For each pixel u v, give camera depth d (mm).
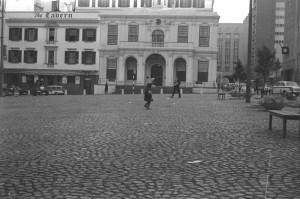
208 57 63281
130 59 64312
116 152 8836
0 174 6766
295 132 12234
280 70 83250
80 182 6281
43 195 5582
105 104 26984
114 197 5504
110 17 64562
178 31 63969
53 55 65625
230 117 17094
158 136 11305
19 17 66250
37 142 10195
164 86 61656
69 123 14633
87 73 64688
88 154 8602
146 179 6473
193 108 22719
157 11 64188
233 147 9492
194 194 5637
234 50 160375
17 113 19219
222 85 64375
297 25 63000
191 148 9359
